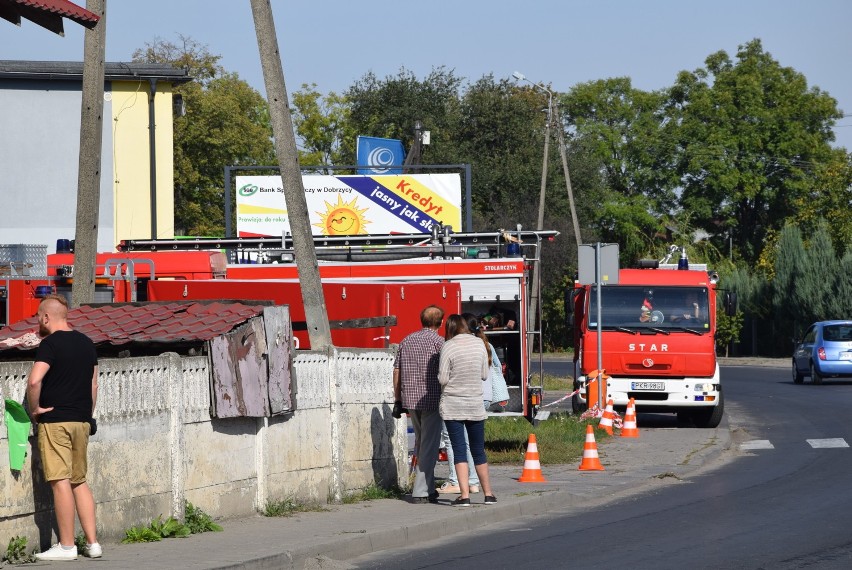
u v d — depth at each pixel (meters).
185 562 15.79
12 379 15.72
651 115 145.75
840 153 137.50
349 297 33.78
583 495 25.09
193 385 19.39
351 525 19.77
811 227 115.25
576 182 122.88
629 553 17.94
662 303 43.44
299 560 16.94
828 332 67.75
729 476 28.58
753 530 19.89
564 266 117.56
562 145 78.12
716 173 136.50
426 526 20.03
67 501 15.91
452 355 22.48
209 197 107.88
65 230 67.12
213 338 19.77
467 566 17.22
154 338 19.98
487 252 39.91
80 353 16.06
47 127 67.25
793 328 104.12
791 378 76.62
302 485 22.25
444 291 34.06
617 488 26.48
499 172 118.62
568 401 57.66
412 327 33.88
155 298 36.72
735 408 52.50
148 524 18.22
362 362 24.36
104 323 21.52
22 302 40.03
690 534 19.64
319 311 24.84
